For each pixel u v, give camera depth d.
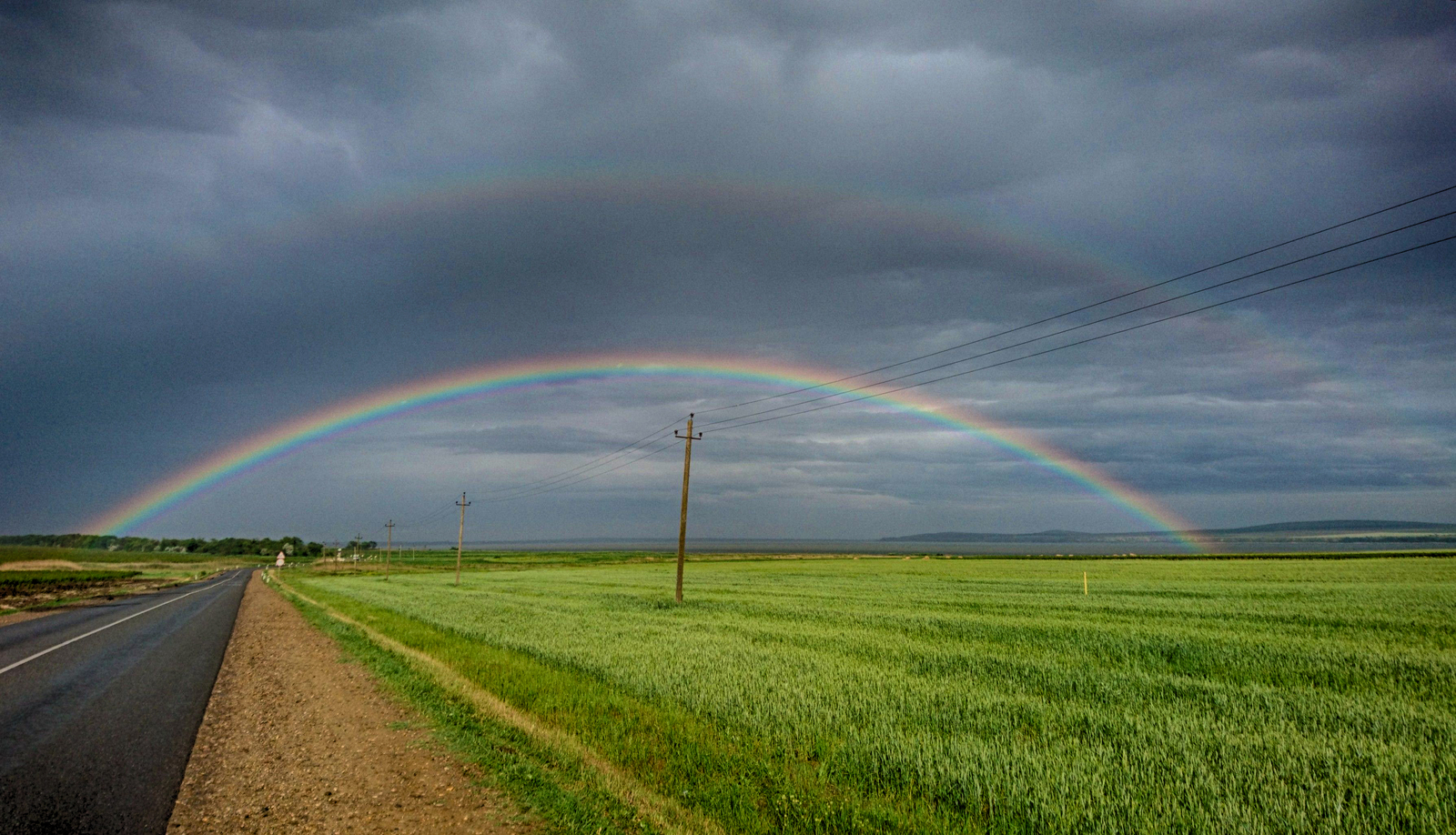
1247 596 37.62
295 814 7.23
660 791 8.22
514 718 11.30
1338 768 9.32
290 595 50.38
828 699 12.83
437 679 14.63
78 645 21.56
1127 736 10.68
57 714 11.76
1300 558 93.00
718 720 11.38
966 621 26.69
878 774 8.95
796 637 22.22
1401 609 29.11
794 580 64.94
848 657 18.02
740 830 7.21
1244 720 11.73
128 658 18.70
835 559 141.75
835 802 7.91
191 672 16.25
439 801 7.62
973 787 8.28
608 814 7.32
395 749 9.61
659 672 15.47
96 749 9.55
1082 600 36.81
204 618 31.78
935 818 7.68
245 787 8.05
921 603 36.50
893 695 13.17
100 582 75.56
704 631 23.97
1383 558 89.19
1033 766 9.00
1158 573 66.31
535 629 24.70
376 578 87.50
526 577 83.06
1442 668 16.22
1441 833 7.52
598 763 9.02
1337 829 7.59
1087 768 9.00
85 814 7.14
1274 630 23.17
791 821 7.43
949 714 11.84
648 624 26.67
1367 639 21.19
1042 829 7.38
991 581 58.75
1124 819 7.60
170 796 7.72
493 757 9.16
